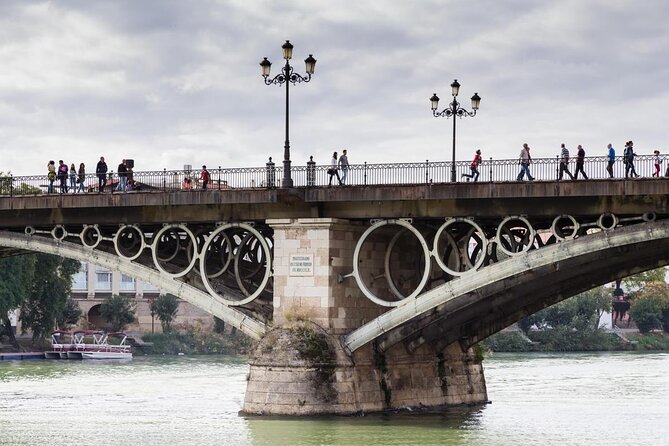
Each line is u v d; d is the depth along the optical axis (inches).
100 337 6441.9
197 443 2340.1
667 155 2359.7
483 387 3083.2
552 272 2568.9
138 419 2797.7
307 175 2640.3
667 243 2485.2
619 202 2384.4
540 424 2628.0
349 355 2615.7
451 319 2770.7
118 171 2915.8
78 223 2891.2
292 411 2564.0
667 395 3440.0
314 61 2659.9
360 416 2610.7
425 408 2817.4
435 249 2534.5
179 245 2881.4
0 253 3319.4
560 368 4899.1
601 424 2645.2
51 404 3238.2
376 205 2598.4
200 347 7194.9
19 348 6245.1
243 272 2930.6
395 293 2674.7
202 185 2773.1
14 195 2915.8
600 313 7770.7
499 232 2471.7
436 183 2516.0
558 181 2407.7
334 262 2635.3
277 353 2588.6
